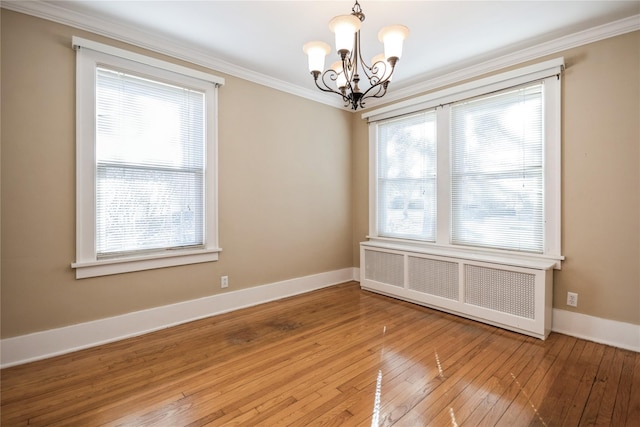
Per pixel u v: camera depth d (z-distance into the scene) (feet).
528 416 5.50
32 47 7.40
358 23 5.67
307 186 13.29
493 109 10.28
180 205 9.85
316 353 7.86
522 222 9.75
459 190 11.19
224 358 7.60
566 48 8.86
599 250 8.44
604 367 7.11
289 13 7.81
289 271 12.73
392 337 8.80
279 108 12.26
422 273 11.41
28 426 5.24
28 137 7.40
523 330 8.91
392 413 5.60
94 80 8.19
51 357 7.61
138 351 7.97
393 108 12.90
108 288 8.54
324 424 5.32
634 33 7.84
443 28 8.41
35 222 7.52
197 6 7.53
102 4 7.44
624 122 8.03
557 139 8.95
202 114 10.22
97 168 8.38
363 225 14.76
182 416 5.51
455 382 6.56
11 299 7.26
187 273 9.98
